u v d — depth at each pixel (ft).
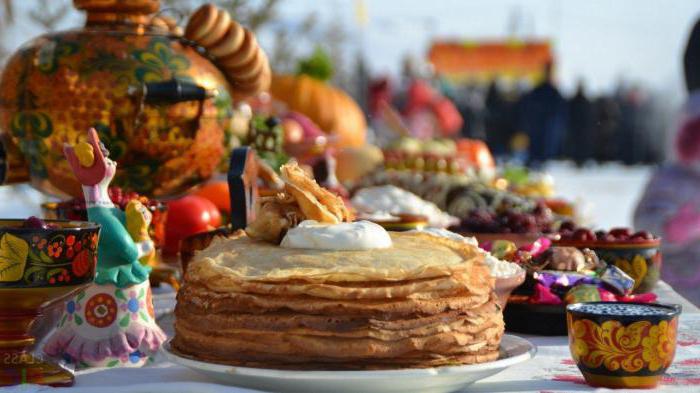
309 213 4.52
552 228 7.42
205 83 6.38
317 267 4.02
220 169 6.85
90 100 6.14
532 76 45.91
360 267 3.95
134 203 4.85
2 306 4.12
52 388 4.08
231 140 6.82
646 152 47.50
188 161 6.47
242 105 7.39
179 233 7.29
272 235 4.49
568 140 46.42
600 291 5.57
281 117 11.53
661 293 6.81
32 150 6.31
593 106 46.80
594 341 4.26
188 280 4.20
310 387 3.81
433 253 4.29
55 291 4.12
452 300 3.94
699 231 10.54
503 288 5.17
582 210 11.04
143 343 4.79
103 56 6.20
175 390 3.95
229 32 6.52
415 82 27.17
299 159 10.84
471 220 7.20
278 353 3.86
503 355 4.21
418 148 14.75
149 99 6.14
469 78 45.24
